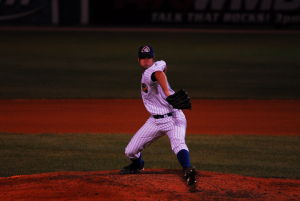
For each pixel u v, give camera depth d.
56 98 54.44
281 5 131.75
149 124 23.12
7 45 102.19
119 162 31.55
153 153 33.81
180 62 81.81
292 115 46.56
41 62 81.75
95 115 46.12
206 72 72.56
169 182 22.53
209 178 23.55
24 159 32.19
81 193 21.23
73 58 86.19
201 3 135.88
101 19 141.00
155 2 137.62
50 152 33.88
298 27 132.00
